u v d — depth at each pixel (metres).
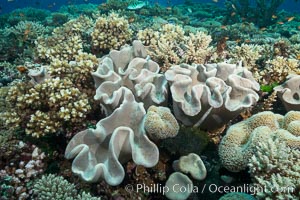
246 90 3.09
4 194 3.12
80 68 4.04
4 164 3.40
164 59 4.77
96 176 2.56
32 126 3.41
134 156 2.59
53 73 4.08
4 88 4.75
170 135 2.69
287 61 4.60
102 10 16.23
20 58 7.42
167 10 16.97
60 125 3.45
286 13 18.50
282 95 3.66
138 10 16.52
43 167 3.43
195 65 3.79
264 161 2.37
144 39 5.52
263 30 12.86
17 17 15.51
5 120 3.63
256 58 5.05
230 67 3.43
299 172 2.31
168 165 2.99
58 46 5.27
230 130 2.80
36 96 3.51
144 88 3.37
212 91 3.16
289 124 2.69
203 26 14.24
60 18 14.29
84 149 2.74
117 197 2.91
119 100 3.31
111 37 5.66
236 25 12.99
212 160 3.12
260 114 2.84
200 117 3.12
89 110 3.59
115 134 2.65
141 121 2.95
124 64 4.49
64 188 2.87
